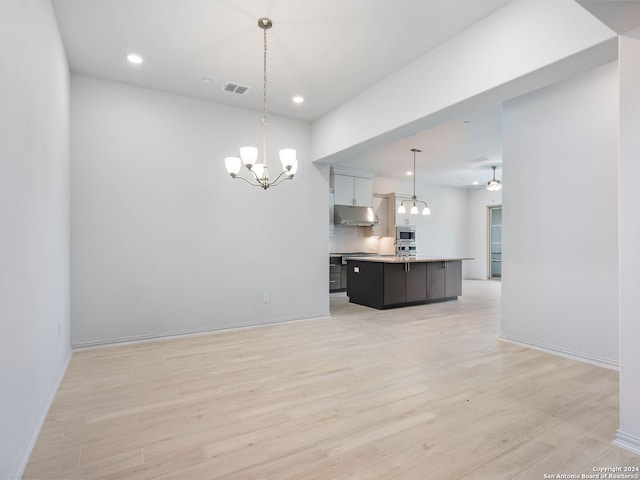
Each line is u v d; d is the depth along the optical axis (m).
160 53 3.34
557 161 3.55
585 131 3.34
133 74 3.76
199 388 2.78
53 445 2.00
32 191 2.03
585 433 2.12
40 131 2.23
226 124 4.56
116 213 3.91
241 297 4.66
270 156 4.89
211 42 3.15
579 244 3.40
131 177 3.99
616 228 3.14
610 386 2.80
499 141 5.95
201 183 4.40
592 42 2.15
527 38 2.49
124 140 3.95
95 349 3.76
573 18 2.24
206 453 1.93
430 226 10.21
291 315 5.05
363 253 9.09
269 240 4.87
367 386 2.82
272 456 1.90
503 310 4.10
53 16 2.66
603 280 3.23
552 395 2.64
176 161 4.25
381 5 2.65
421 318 5.36
